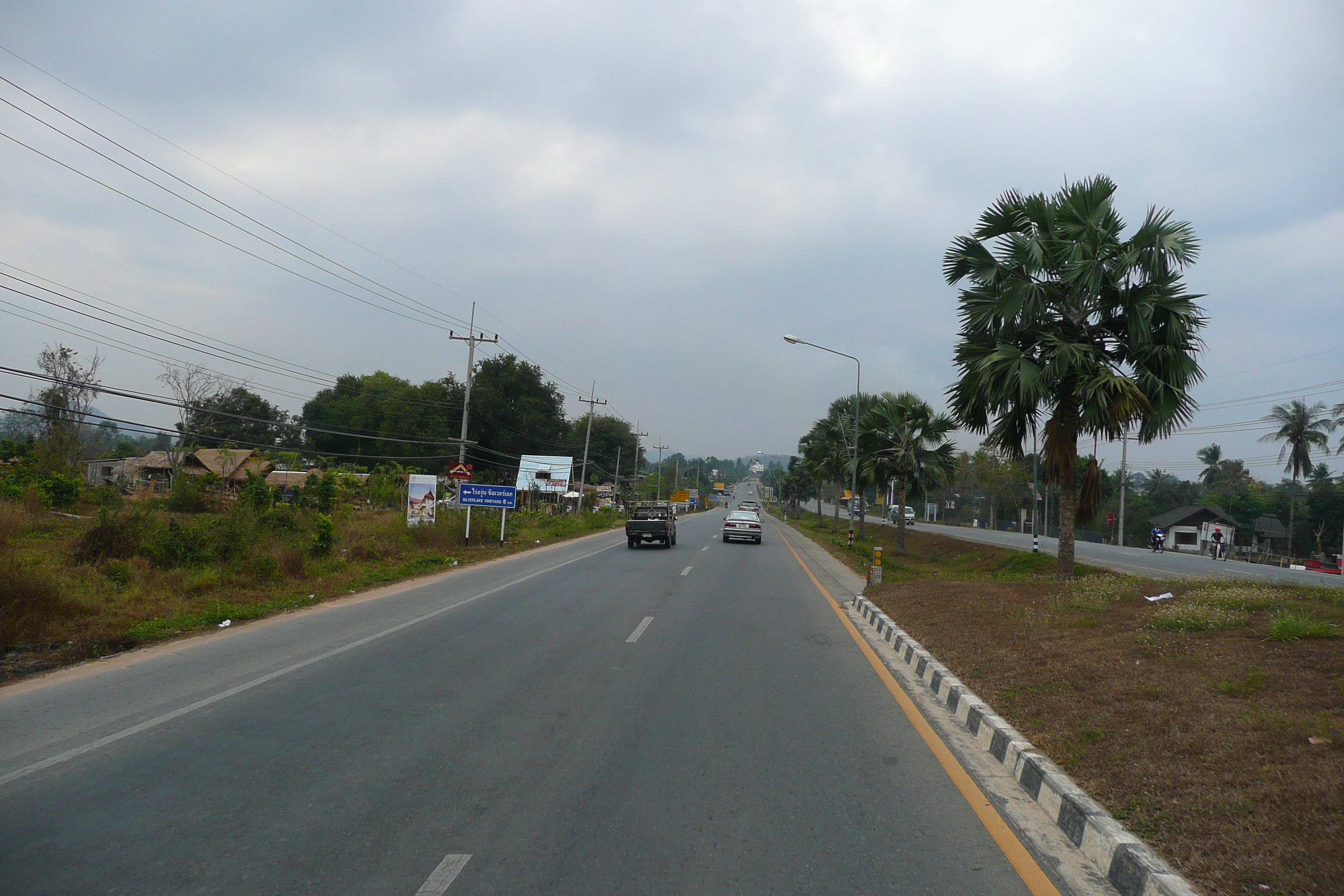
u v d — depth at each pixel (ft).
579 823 14.20
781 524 220.64
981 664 25.54
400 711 21.67
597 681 25.32
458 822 14.19
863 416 141.18
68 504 91.45
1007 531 228.84
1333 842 11.46
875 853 13.11
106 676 26.02
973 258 52.60
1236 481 233.96
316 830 13.85
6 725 20.34
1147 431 49.80
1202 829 12.59
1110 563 88.94
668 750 18.37
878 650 31.65
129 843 13.30
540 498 187.83
